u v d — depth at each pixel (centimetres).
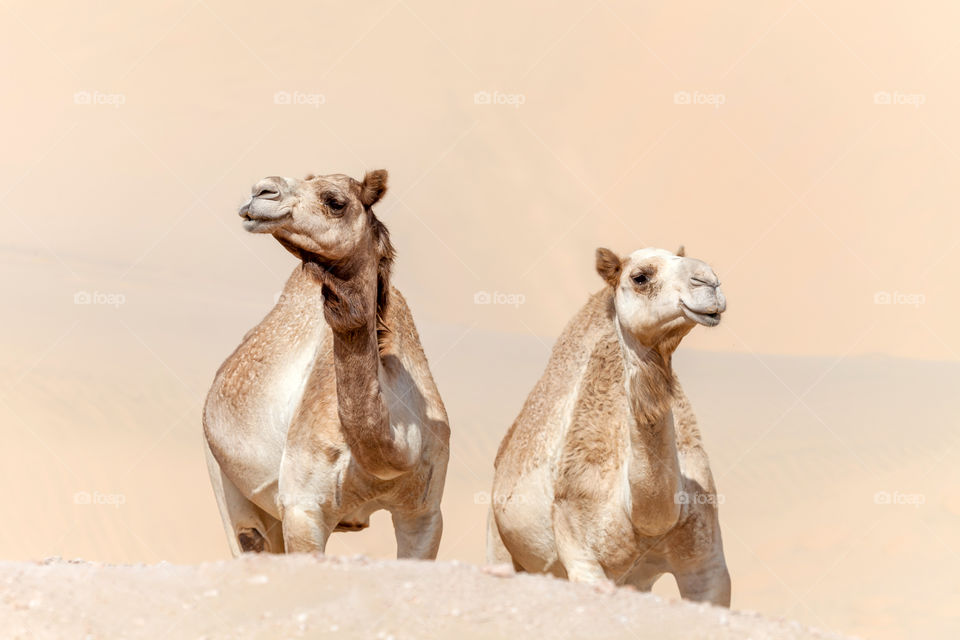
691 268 1877
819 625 3959
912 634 3847
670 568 2008
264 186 2027
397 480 2180
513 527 2111
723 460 5912
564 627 1448
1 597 1515
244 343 2600
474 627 1438
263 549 2581
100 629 1430
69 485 5269
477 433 6309
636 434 1880
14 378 6631
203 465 5622
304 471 2175
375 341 2088
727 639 1452
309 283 2481
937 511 5069
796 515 5097
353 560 1642
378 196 2123
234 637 1409
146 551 4725
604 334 2044
